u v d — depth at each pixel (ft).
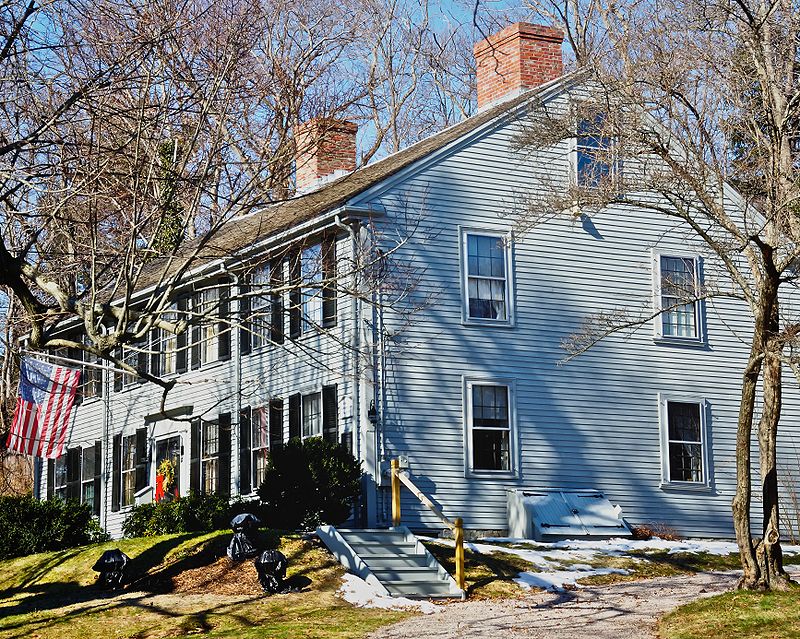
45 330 69.67
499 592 70.49
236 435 99.50
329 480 82.79
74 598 68.64
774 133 67.87
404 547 74.90
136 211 63.41
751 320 102.47
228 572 70.74
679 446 98.12
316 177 109.09
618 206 98.58
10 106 75.77
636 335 97.86
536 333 94.02
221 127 70.03
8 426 99.50
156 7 71.41
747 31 70.59
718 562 83.97
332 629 58.44
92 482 119.14
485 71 108.47
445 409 89.51
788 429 102.12
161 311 63.87
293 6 104.63
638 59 70.33
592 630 57.00
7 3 62.54
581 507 90.79
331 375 89.97
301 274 89.20
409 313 79.36
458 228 92.43
